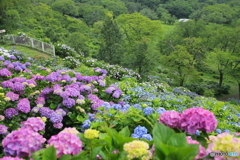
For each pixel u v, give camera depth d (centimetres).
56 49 1695
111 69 1295
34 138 184
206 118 198
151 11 6831
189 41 2578
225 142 136
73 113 413
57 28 3878
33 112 403
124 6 6856
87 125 346
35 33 2941
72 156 162
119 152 171
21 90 439
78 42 2777
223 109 677
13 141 176
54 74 550
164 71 2817
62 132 177
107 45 2130
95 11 6366
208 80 2773
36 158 175
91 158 167
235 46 2577
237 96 2336
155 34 2852
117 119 326
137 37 2645
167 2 7594
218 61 2333
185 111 209
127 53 2298
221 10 4919
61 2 6069
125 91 705
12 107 398
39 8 4353
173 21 6625
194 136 210
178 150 128
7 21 2625
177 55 2192
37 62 1179
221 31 2791
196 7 7175
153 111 337
